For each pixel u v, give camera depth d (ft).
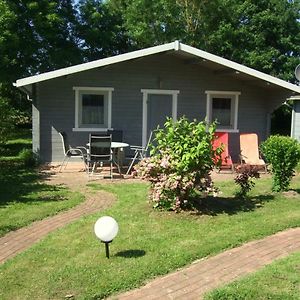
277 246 17.92
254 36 88.74
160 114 44.73
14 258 16.92
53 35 76.79
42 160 42.57
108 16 90.94
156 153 23.97
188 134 22.86
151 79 44.19
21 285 14.40
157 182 23.03
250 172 26.03
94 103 43.32
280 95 44.96
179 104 45.01
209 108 45.68
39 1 73.00
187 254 16.70
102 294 13.70
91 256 16.69
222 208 23.68
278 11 90.07
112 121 43.70
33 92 42.09
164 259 16.30
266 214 22.50
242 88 46.21
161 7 89.71
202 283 14.46
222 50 89.71
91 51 88.79
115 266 15.69
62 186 31.22
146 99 44.29
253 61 85.87
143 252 17.08
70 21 85.10
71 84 42.47
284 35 91.30
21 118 63.77
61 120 42.63
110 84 43.34
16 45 64.23
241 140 41.39
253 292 13.17
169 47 39.81
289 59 88.58
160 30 91.30
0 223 21.49
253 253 17.12
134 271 15.23
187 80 45.01
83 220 21.84
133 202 25.70
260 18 88.99
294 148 27.53
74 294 13.70
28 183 32.40
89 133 43.32
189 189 22.53
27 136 77.92
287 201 25.48
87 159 36.32
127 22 92.32
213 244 17.80
